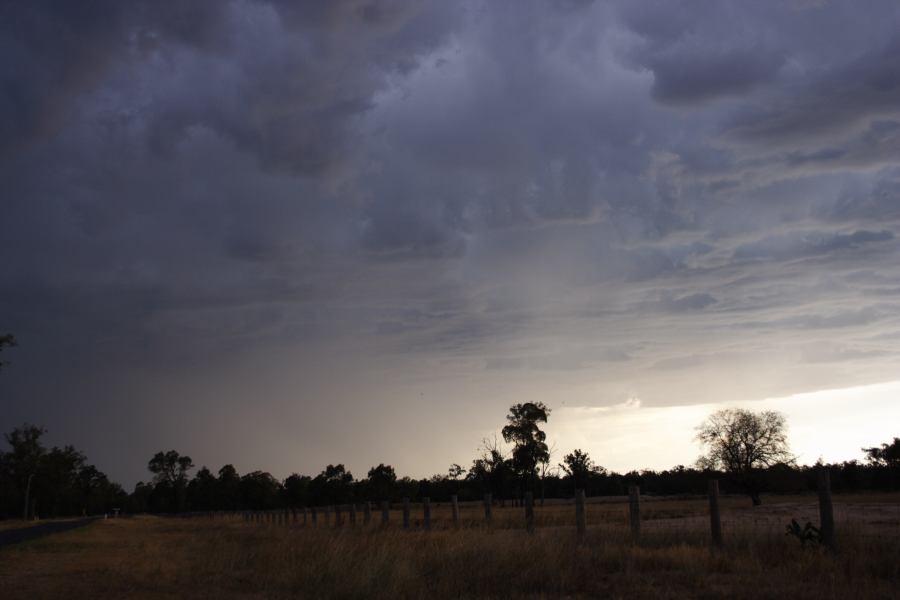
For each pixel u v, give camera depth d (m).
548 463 88.88
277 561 16.34
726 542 15.03
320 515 62.31
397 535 20.47
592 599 10.53
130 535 39.06
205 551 21.55
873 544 13.38
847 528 15.66
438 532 20.62
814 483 84.62
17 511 150.00
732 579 11.44
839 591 9.86
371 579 11.98
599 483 115.44
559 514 35.91
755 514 31.62
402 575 12.21
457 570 12.84
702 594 10.31
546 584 11.73
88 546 27.95
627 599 10.31
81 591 13.12
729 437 67.38
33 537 37.28
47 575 16.36
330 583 12.40
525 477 87.62
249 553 19.00
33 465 144.88
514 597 10.73
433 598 11.07
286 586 12.98
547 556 13.52
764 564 12.74
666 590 10.80
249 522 56.44
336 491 126.88
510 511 44.84
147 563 18.17
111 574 15.71
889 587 10.20
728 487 71.69
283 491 146.38
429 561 14.26
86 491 186.50
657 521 28.39
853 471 85.31
